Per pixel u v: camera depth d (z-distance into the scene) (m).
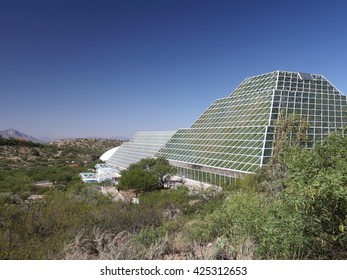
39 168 80.25
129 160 80.69
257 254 8.00
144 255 8.20
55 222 11.61
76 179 60.78
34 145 156.75
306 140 33.59
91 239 9.91
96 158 134.88
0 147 134.00
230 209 11.30
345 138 7.13
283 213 7.02
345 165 6.30
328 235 7.05
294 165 6.95
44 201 16.16
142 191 40.09
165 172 44.62
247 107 55.19
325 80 61.19
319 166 6.77
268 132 40.28
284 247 7.18
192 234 10.91
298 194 6.48
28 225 10.90
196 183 46.66
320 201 6.17
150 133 89.25
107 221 12.65
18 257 8.05
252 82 65.81
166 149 64.00
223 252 8.60
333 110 51.91
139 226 12.72
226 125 55.44
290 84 58.72
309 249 7.34
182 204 23.53
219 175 41.66
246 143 42.38
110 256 7.86
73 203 15.94
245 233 9.30
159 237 10.10
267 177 20.95
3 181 47.94
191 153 52.88
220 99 68.00
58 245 9.09
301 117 39.97
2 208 12.91
